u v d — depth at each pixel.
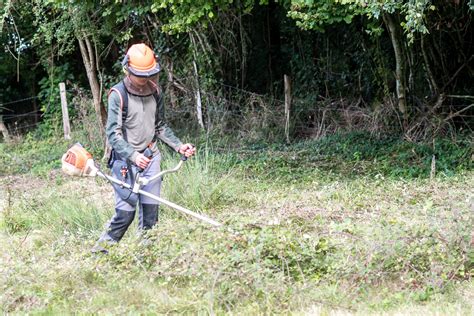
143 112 6.31
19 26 18.05
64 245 6.79
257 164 12.51
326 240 5.79
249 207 8.65
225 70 17.03
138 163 6.15
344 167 12.20
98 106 15.39
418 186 9.40
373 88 16.67
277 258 5.63
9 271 5.66
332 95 17.31
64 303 5.08
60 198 9.17
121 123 6.27
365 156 13.13
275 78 18.53
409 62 14.73
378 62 15.31
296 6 11.28
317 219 7.24
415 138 13.92
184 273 5.34
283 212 7.63
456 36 14.80
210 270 5.20
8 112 21.09
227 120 16.12
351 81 17.06
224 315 4.77
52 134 18.81
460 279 5.33
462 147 12.73
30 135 18.91
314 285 5.20
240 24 16.73
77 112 17.42
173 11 12.61
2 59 19.86
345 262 5.35
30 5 15.52
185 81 16.69
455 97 14.58
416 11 9.16
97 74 16.73
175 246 5.73
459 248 5.49
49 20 16.30
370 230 5.76
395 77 15.36
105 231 6.49
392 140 14.03
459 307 4.71
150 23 16.56
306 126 16.20
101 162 14.55
